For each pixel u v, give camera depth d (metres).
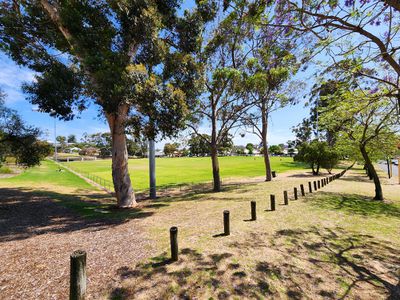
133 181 24.03
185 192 16.05
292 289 3.70
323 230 6.54
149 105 8.18
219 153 96.00
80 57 8.46
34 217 8.95
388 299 3.48
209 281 3.84
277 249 5.18
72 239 6.05
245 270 4.21
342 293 3.63
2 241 5.95
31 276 4.02
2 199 12.42
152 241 5.74
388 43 3.86
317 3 3.88
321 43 4.23
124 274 4.05
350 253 5.08
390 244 5.62
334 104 5.93
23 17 9.77
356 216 8.10
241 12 4.73
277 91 15.23
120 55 8.15
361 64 4.32
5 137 11.48
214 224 7.14
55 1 8.94
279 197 11.54
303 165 40.22
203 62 13.29
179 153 105.00
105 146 89.81
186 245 5.40
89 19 8.11
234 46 12.53
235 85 13.66
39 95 8.68
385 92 5.54
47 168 36.28
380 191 11.37
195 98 12.50
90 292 3.53
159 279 3.89
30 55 9.83
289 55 4.98
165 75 10.29
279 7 4.25
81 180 23.88
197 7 11.36
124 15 8.32
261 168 35.81
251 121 18.16
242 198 11.66
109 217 8.72
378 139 11.91
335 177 21.30
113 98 7.48
